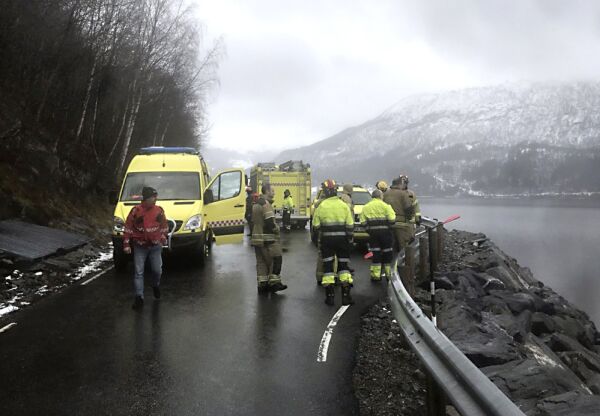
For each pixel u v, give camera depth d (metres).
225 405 4.66
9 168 15.26
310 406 4.67
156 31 24.77
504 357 6.04
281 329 7.10
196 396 4.84
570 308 16.86
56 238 12.84
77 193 19.69
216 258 13.82
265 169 24.03
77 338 6.57
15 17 16.70
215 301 8.73
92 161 21.94
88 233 16.53
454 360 3.63
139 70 23.94
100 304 8.40
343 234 8.56
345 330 7.10
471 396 3.33
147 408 4.57
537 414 4.52
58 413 4.46
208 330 7.01
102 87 22.44
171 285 10.04
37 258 10.59
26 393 4.86
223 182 13.33
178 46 26.45
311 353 6.12
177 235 11.30
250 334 6.84
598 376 8.63
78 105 21.42
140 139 28.41
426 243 11.86
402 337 6.45
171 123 34.62
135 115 24.27
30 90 18.38
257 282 9.67
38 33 17.86
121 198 12.00
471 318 7.57
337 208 8.61
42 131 18.48
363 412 4.61
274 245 9.45
